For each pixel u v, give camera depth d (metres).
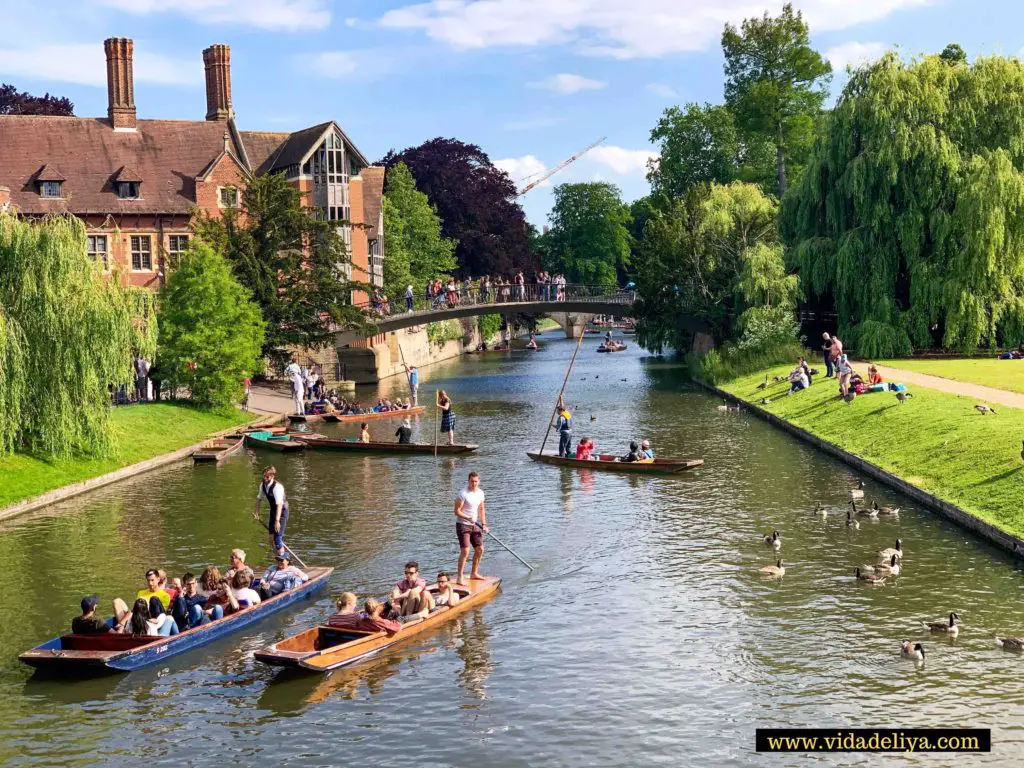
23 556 23.48
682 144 91.25
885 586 19.80
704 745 13.82
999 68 50.34
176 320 44.84
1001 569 20.50
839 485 29.08
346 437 42.12
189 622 17.83
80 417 31.78
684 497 28.17
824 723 14.27
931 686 15.26
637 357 86.50
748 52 85.69
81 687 16.11
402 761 13.58
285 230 53.78
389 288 83.44
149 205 59.78
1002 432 28.27
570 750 13.78
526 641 17.64
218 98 68.06
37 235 30.61
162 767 13.57
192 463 36.09
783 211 57.91
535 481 31.17
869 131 50.56
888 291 50.34
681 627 18.09
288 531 25.52
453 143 104.69
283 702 15.43
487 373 73.81
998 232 46.31
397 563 22.50
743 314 57.00
